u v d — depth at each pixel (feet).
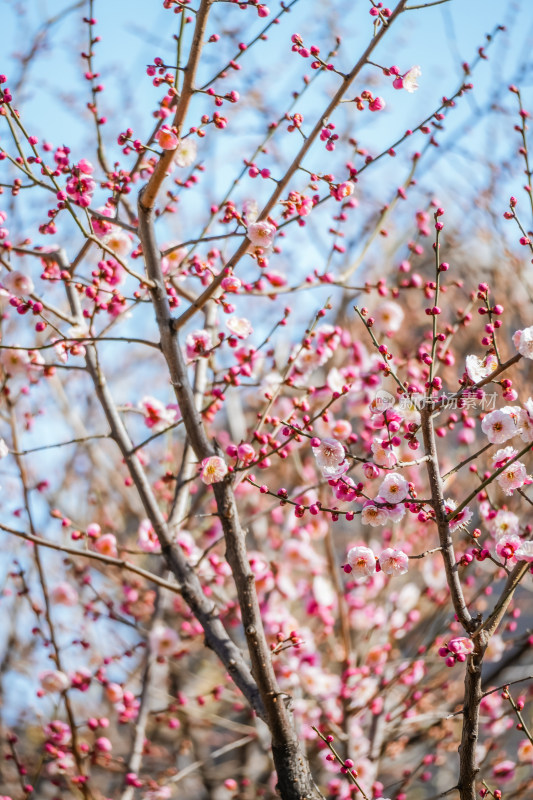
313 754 20.29
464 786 10.55
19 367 15.28
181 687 23.73
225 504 11.84
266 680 11.21
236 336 14.17
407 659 18.44
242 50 12.95
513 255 19.17
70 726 16.33
